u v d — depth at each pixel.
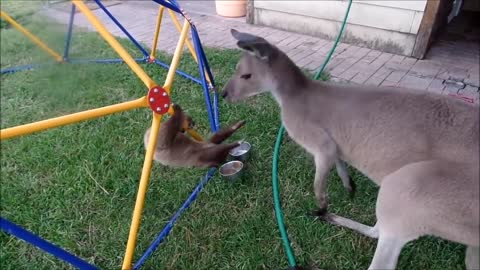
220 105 4.25
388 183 1.91
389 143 1.98
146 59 5.26
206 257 2.59
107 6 8.58
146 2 8.98
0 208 3.00
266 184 3.16
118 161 3.44
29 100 4.25
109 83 4.47
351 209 2.93
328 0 6.18
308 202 2.96
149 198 3.05
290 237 2.69
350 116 2.09
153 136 2.27
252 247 2.63
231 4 7.59
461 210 1.71
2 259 2.62
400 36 5.76
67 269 2.56
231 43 6.27
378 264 1.98
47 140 3.74
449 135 1.83
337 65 5.45
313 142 2.26
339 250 2.60
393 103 1.98
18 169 3.43
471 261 2.23
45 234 2.80
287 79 2.28
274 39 6.48
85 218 2.91
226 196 3.05
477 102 4.40
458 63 5.54
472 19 7.54
